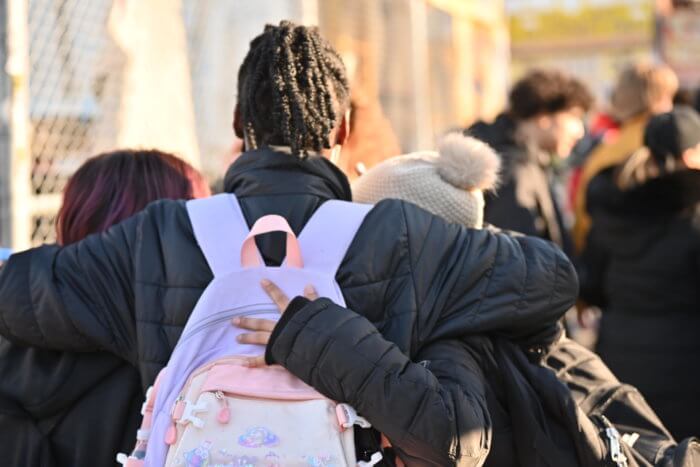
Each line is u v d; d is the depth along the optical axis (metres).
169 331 2.55
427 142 10.80
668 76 7.46
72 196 3.34
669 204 5.37
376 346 2.35
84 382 2.71
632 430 2.92
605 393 2.92
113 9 5.71
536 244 2.72
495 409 2.68
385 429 2.35
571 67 16.34
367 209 2.62
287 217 2.62
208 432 2.31
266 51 2.67
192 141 6.39
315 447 2.30
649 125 5.51
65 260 2.68
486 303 2.59
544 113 6.26
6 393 2.68
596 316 7.60
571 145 6.48
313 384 2.35
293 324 2.36
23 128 4.62
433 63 11.58
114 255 2.67
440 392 2.37
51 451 2.69
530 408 2.66
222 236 2.57
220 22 7.29
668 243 5.41
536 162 6.07
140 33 5.90
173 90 6.20
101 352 2.72
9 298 2.62
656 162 5.43
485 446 2.41
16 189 4.61
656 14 16.20
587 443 2.65
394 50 10.22
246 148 2.80
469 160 2.88
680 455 2.80
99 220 3.29
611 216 5.58
